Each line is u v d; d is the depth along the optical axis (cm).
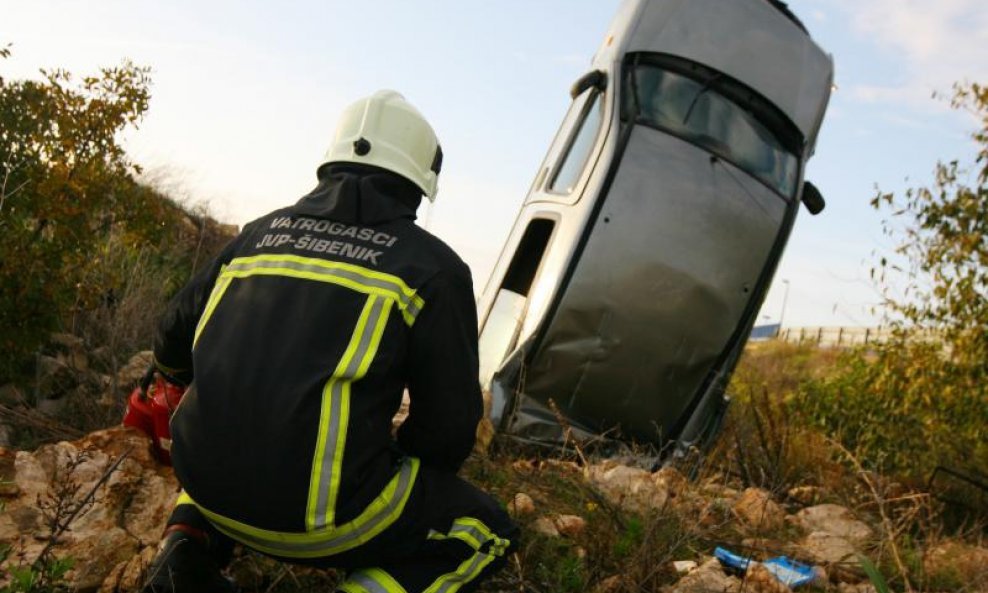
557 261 665
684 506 446
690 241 673
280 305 203
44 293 477
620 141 677
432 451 215
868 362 847
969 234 717
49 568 251
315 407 191
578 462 623
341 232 213
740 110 722
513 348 667
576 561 360
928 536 481
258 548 205
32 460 314
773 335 3594
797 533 491
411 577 209
